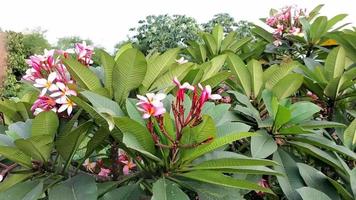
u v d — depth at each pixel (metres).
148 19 16.03
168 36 15.50
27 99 2.76
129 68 2.15
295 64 2.74
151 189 2.16
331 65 2.97
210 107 2.22
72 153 2.11
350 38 3.37
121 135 2.07
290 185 2.30
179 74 2.38
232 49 4.14
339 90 2.88
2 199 1.95
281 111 2.30
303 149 2.48
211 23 14.80
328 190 2.29
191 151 1.93
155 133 2.02
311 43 4.07
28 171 2.13
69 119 2.24
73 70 2.15
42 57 2.28
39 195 1.89
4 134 2.32
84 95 2.00
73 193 1.94
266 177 2.89
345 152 2.29
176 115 1.96
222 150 2.21
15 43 16.38
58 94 2.09
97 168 2.79
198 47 3.99
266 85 2.76
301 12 4.46
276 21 4.41
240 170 1.99
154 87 2.38
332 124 2.41
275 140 2.51
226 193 2.02
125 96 2.22
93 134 2.28
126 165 2.53
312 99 3.06
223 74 2.45
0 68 15.01
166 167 2.03
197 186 2.07
